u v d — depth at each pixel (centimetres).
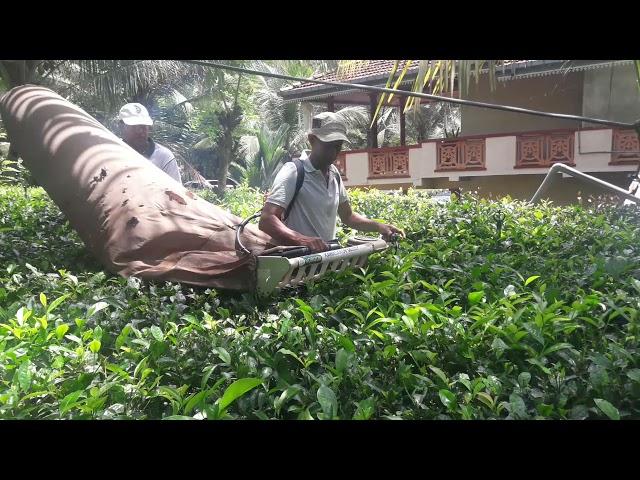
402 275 403
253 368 255
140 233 436
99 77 1305
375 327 321
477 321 292
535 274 421
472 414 224
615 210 710
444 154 1598
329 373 250
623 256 449
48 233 590
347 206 490
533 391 240
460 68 423
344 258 405
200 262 412
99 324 317
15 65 795
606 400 232
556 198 1479
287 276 376
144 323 327
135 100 1728
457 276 405
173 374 260
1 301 365
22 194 937
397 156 1691
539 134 1448
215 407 217
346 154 1795
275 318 315
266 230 413
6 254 489
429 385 245
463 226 594
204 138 2706
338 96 1839
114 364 262
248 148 2892
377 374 260
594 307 323
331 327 326
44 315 312
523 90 1591
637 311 306
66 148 524
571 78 1517
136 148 620
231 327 328
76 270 471
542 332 281
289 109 2938
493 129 1652
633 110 1377
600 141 1369
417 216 686
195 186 2245
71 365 261
